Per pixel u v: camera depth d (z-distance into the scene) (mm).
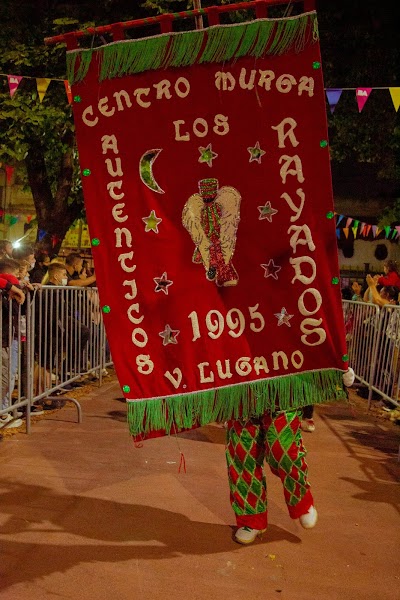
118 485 4227
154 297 3137
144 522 3639
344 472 4746
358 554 3361
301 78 2986
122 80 3051
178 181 3098
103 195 3109
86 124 3082
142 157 3082
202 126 3059
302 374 3154
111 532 3490
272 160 3053
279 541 3465
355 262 19781
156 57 3021
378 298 7777
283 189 3062
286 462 3299
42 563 3100
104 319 3137
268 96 3018
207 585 2957
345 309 9312
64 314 6469
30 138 10586
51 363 5965
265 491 3426
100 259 3129
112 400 6961
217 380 3168
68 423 5801
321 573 3127
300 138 3023
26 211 20266
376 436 5945
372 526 3748
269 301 3139
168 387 3160
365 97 6598
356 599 2904
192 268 3131
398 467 4961
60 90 9867
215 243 3119
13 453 4809
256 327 3152
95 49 3033
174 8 10109
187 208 3107
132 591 2875
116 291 3139
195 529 3572
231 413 3162
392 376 6672
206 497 4074
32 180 11984
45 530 3477
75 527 3531
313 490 4301
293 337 3145
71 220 12375
